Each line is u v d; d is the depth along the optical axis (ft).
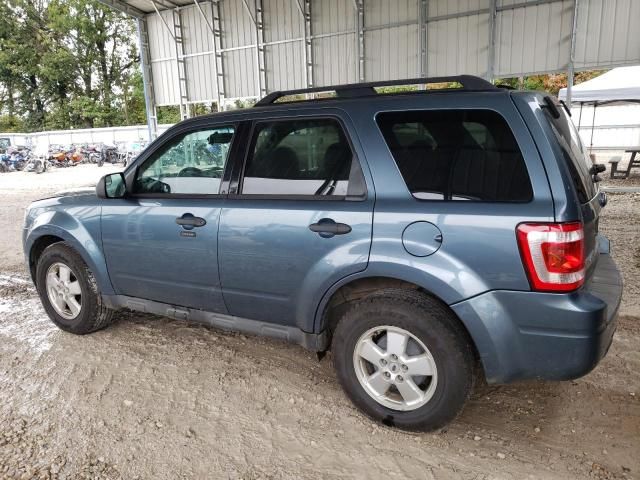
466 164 7.74
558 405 9.29
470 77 8.27
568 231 7.01
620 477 7.36
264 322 9.88
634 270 17.16
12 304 15.70
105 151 83.87
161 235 10.64
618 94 40.40
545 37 33.09
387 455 8.01
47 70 134.21
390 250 8.02
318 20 41.47
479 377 9.69
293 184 9.20
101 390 10.16
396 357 8.25
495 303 7.41
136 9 49.39
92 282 12.30
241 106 72.84
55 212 12.46
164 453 8.14
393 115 8.41
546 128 7.41
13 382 10.57
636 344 11.54
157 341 12.46
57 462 7.95
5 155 75.41
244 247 9.52
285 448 8.23
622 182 40.55
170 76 51.31
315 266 8.74
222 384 10.32
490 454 7.97
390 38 38.60
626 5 30.53
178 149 10.75
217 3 46.44
